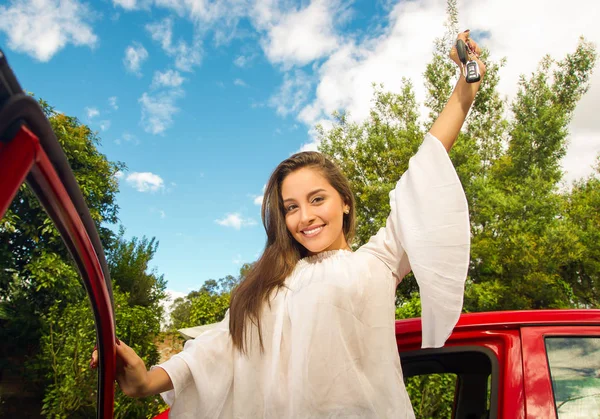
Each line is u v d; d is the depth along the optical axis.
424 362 1.57
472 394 1.75
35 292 7.30
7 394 6.60
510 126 12.76
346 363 1.16
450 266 1.22
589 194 12.57
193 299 8.54
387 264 1.33
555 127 11.73
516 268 9.84
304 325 1.19
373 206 11.52
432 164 1.31
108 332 0.88
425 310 1.24
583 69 12.62
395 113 12.74
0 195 0.44
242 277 1.39
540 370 1.33
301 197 1.39
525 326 1.41
